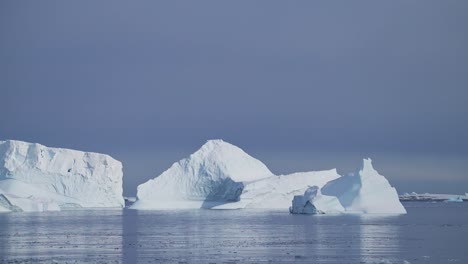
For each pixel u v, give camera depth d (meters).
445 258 174.12
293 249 195.62
